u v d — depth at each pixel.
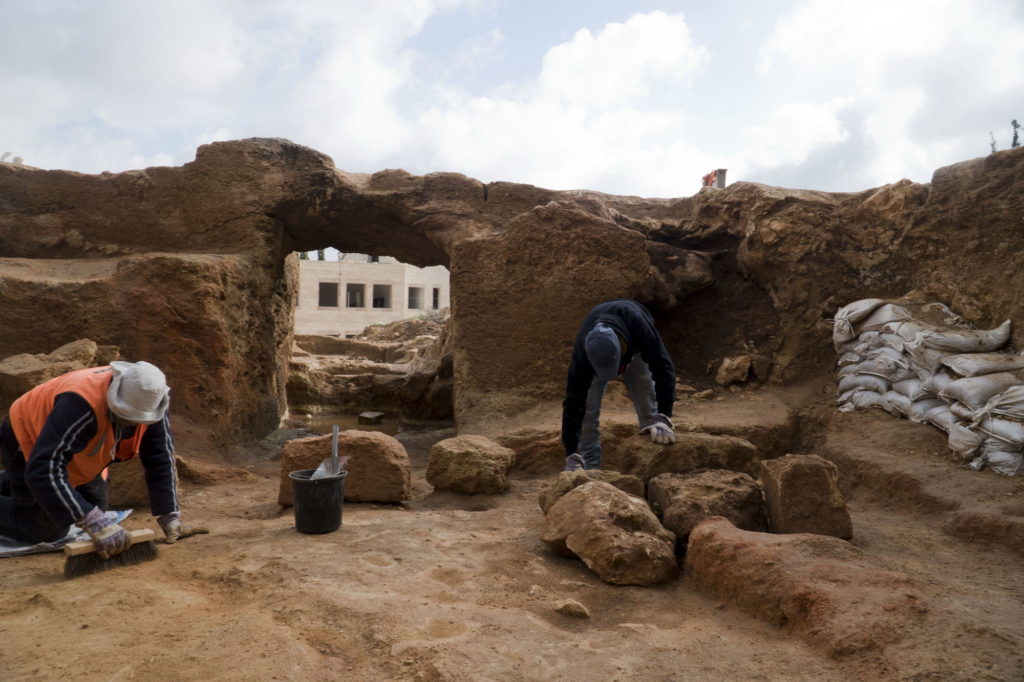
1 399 5.56
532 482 6.16
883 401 6.78
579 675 2.25
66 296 7.03
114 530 3.32
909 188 7.78
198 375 7.25
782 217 8.27
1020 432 5.05
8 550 3.60
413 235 9.60
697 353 8.65
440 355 13.34
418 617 2.71
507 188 9.03
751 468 5.66
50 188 8.57
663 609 3.01
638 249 7.84
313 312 43.22
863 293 8.05
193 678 2.15
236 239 8.58
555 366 7.78
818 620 2.58
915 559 3.71
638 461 5.46
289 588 3.02
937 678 2.09
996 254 6.89
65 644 2.41
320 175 8.78
